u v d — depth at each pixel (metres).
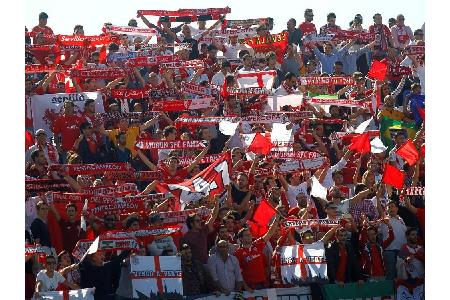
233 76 31.36
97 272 21.83
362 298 23.72
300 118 29.27
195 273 22.53
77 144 27.50
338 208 24.69
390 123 30.41
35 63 32.62
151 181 26.59
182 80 32.47
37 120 28.73
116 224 22.69
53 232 22.80
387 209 24.86
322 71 36.25
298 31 37.19
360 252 24.08
